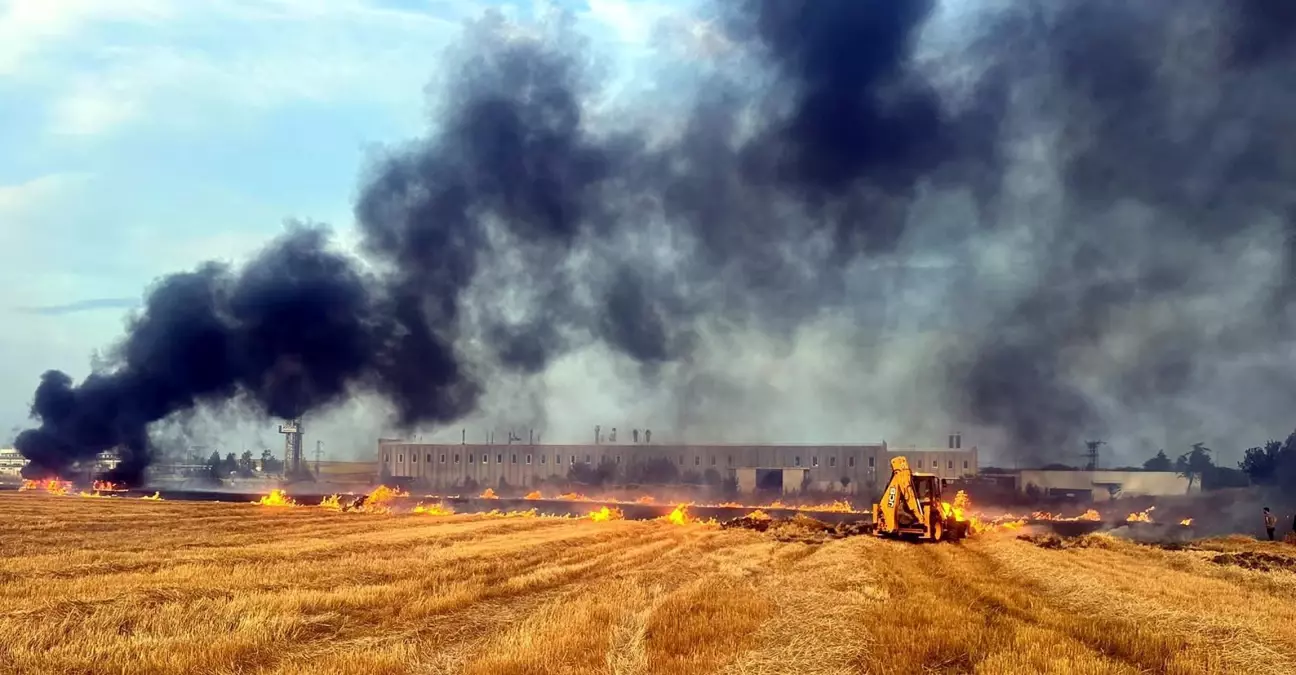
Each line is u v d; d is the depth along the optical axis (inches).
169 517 1657.2
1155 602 821.9
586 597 829.8
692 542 1552.7
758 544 1549.0
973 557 1350.9
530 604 809.5
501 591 855.1
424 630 667.4
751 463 4662.9
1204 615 735.7
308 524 1663.4
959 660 575.5
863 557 1264.8
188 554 1066.7
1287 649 637.3
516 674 521.7
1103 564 1225.4
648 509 3393.2
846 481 4564.5
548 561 1160.8
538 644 590.2
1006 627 671.1
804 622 693.9
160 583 814.5
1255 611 799.7
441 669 550.3
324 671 520.1
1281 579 1069.8
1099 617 741.9
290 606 708.7
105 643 569.3
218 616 661.3
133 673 509.4
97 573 890.1
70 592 746.2
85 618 639.1
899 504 1708.9
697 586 918.4
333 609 725.9
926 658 576.1
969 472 4645.7
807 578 1032.8
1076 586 923.4
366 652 574.6
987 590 902.4
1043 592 924.6
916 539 1727.4
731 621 693.3
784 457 4645.7
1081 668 534.6
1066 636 649.6
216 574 893.8
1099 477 4429.1
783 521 2169.0
